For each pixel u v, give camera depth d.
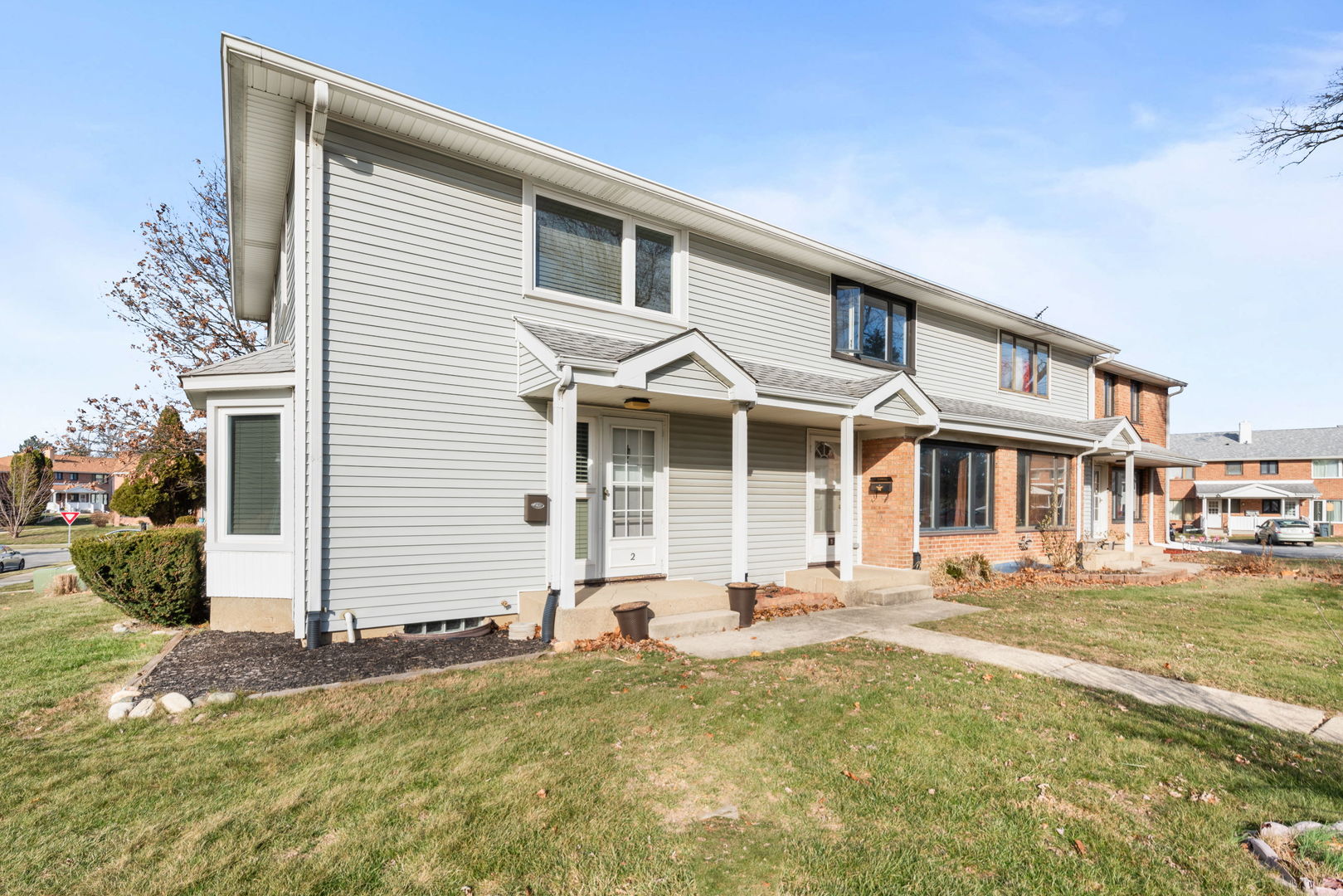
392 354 7.23
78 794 3.56
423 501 7.39
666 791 3.66
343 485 6.91
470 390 7.76
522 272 8.21
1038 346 16.58
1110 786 3.73
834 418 10.56
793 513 11.32
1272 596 10.95
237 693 5.19
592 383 7.18
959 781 3.80
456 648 6.74
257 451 7.28
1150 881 2.84
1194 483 45.81
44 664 6.14
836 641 7.19
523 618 7.62
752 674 5.84
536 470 8.23
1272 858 2.96
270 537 7.25
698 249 10.02
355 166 7.07
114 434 18.45
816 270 11.62
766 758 4.07
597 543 8.88
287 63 6.16
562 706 4.96
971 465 13.12
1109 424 16.12
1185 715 4.92
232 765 3.93
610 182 8.46
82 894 2.71
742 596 7.96
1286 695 5.46
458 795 3.57
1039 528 14.43
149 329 18.12
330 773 3.82
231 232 10.33
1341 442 43.75
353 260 7.02
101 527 34.94
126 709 4.80
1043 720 4.75
